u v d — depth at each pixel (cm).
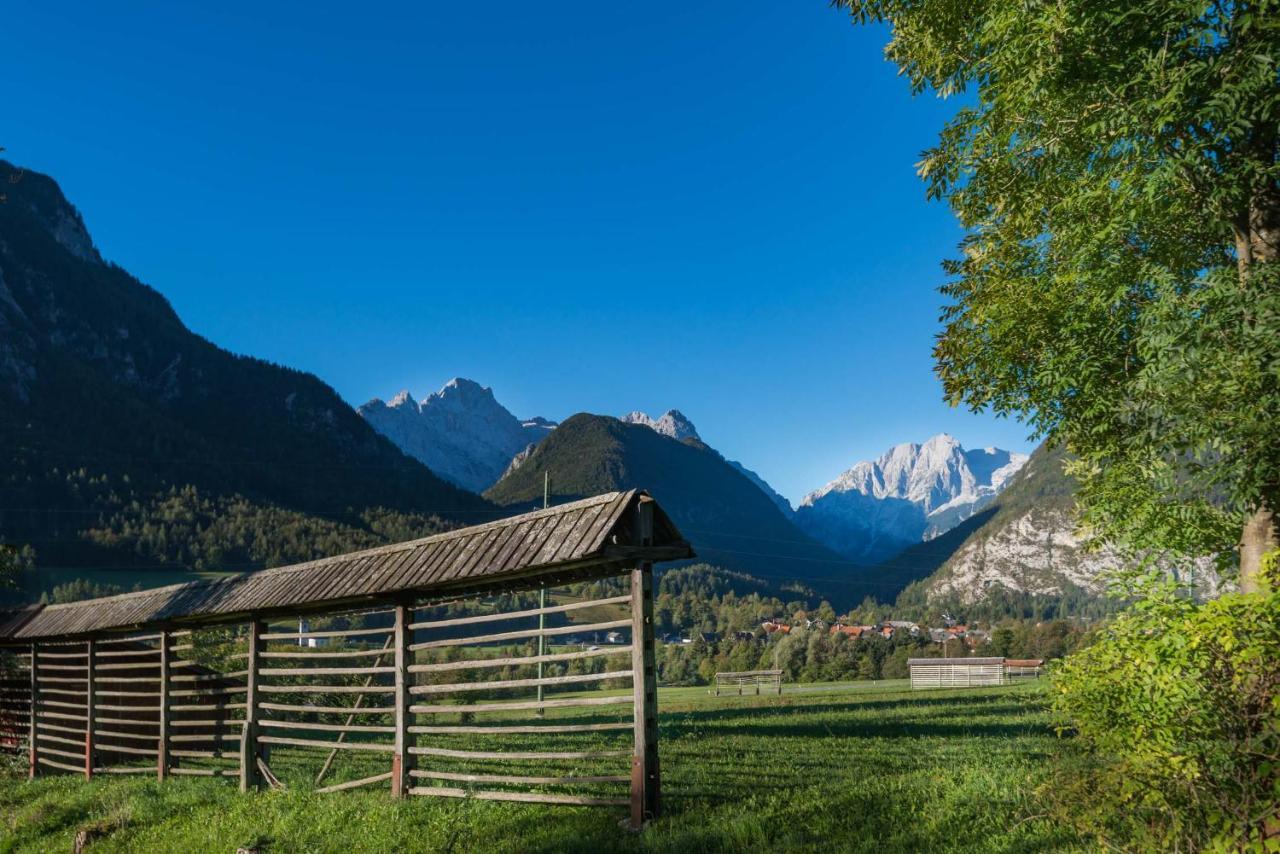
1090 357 1188
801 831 877
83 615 1972
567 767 1382
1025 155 1293
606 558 977
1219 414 902
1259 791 557
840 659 12219
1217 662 575
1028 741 1395
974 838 788
